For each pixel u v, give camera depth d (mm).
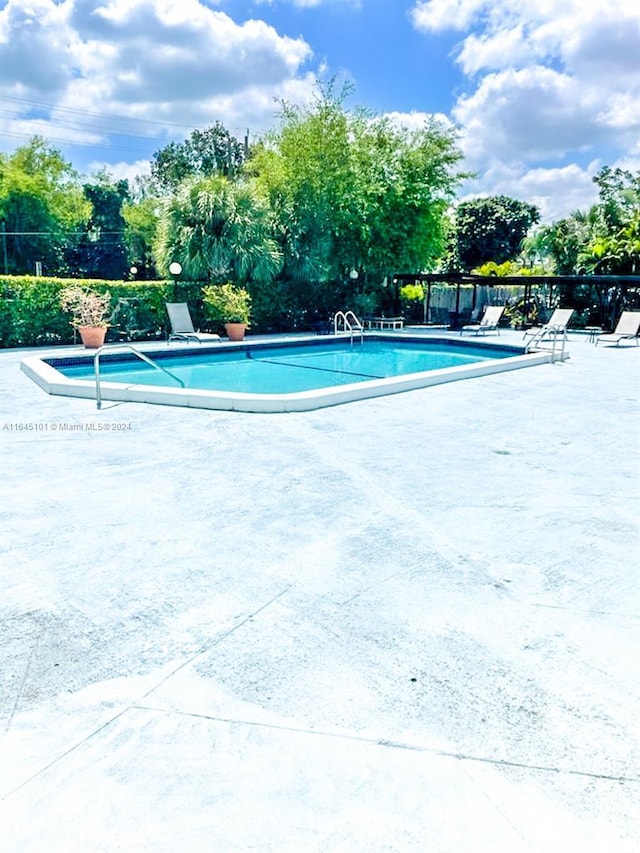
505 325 21500
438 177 19453
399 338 16188
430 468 4906
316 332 18500
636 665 2307
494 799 1688
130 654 2340
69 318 13969
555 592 2877
